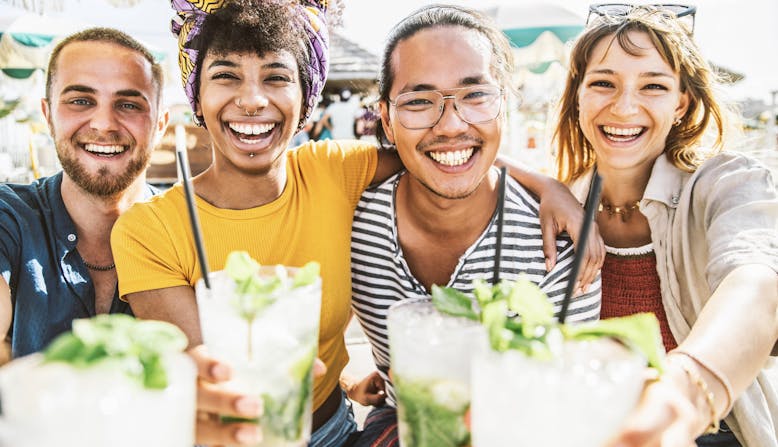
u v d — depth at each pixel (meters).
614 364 0.79
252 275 1.00
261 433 0.96
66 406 0.69
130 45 1.86
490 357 0.81
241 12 1.46
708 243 1.50
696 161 1.79
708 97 1.84
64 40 1.83
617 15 1.81
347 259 1.69
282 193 1.64
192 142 6.42
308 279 1.03
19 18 5.23
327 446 1.71
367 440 1.67
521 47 4.98
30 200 1.88
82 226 1.88
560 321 1.04
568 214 1.61
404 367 0.98
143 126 1.88
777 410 1.65
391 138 1.71
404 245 1.70
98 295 1.91
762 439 1.58
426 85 1.48
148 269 1.48
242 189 1.59
